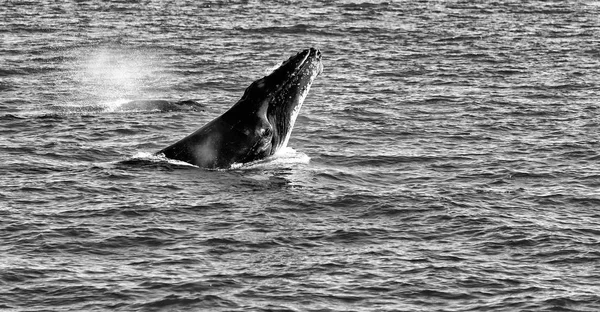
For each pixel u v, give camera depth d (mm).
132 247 104438
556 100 198500
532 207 120312
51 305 90375
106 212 115062
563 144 155375
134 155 145625
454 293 93938
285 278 96625
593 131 166500
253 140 136625
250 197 122000
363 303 91688
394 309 90562
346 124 170125
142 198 120688
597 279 97375
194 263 100188
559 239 107938
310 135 160125
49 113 178875
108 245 104750
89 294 92500
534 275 98250
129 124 169250
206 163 135875
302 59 138750
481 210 118062
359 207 118812
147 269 98500
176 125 171000
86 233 107875
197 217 114000
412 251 104375
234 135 136875
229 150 136375
